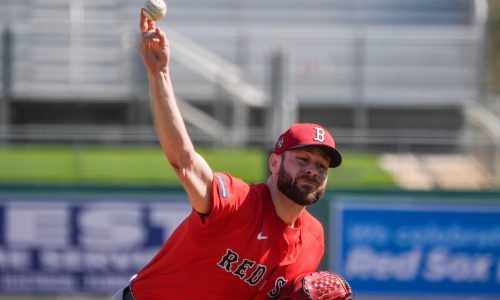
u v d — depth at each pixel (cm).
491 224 3250
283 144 1356
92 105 4681
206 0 5922
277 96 3759
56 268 3197
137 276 1454
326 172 1372
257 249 1355
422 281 3228
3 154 3897
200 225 1315
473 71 5128
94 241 3198
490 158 3784
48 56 4697
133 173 3828
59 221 3195
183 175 1263
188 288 1394
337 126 4962
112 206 3192
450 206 3241
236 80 4766
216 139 4225
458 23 5919
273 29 5291
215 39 5056
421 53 5119
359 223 3206
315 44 5006
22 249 3192
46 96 4666
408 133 4953
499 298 3250
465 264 3244
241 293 1398
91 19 5472
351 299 1422
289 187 1342
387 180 3656
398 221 3222
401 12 5931
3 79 4512
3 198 3184
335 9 5912
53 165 3819
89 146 4062
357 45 5012
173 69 4806
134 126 4675
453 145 3784
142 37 1239
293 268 1415
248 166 3894
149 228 3194
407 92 5053
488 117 4922
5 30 4538
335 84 4969
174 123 1246
